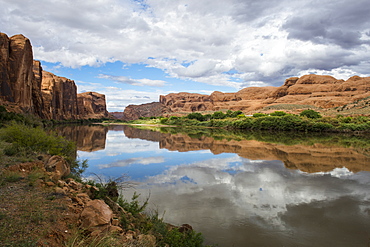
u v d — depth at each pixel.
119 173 14.88
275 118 70.50
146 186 12.19
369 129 60.00
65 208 5.03
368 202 10.48
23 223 4.03
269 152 25.17
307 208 9.68
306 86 178.88
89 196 6.52
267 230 7.70
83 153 23.03
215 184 12.88
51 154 11.41
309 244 6.95
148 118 174.38
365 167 17.92
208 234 7.31
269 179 14.14
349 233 7.66
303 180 14.02
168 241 5.42
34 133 11.85
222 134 53.12
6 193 5.50
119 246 3.99
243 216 8.73
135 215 6.71
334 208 9.73
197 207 9.45
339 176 15.08
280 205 9.97
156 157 21.53
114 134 49.38
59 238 3.78
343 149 27.91
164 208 9.23
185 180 13.59
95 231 4.16
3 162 8.13
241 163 19.02
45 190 6.07
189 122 105.94
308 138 43.53
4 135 11.83
